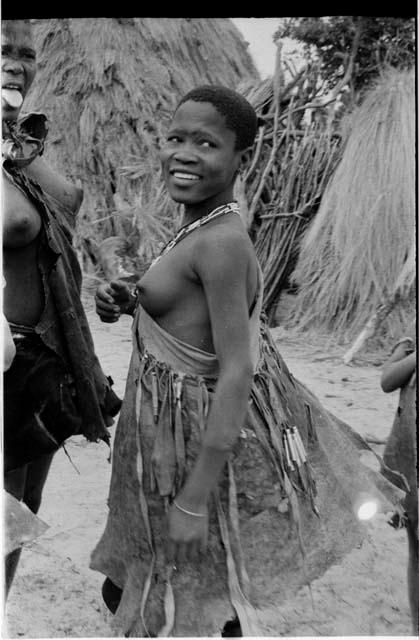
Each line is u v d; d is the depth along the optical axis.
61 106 4.25
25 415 2.15
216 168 1.72
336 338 4.11
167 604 1.76
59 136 4.25
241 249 1.70
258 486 1.79
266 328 1.96
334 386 3.62
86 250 4.31
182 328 1.77
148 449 1.78
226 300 1.68
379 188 4.09
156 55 4.28
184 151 1.72
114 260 2.46
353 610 2.33
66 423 2.23
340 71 4.15
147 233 4.23
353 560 2.57
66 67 4.25
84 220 4.29
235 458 1.77
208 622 1.75
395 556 2.59
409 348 2.32
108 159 4.29
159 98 4.28
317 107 4.18
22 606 2.34
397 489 2.06
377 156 4.10
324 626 2.26
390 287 4.07
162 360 1.79
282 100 4.23
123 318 4.32
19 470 2.25
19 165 2.13
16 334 2.11
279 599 1.79
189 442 1.75
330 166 4.21
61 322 2.18
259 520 1.79
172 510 1.72
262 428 1.81
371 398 3.50
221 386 1.68
